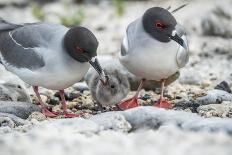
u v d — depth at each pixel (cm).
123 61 1459
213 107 1417
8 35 1473
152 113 1220
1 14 2705
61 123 1184
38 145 1048
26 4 2898
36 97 1591
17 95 1498
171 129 1116
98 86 1456
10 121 1304
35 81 1402
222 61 2067
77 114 1429
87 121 1190
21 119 1334
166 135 1083
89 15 2714
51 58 1362
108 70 1484
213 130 1135
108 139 1081
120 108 1496
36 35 1413
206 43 2278
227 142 1035
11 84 1515
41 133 1119
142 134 1112
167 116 1210
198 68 1975
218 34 2408
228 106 1423
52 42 1379
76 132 1141
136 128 1213
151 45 1406
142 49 1410
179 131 1109
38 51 1385
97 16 2702
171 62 1423
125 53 1442
